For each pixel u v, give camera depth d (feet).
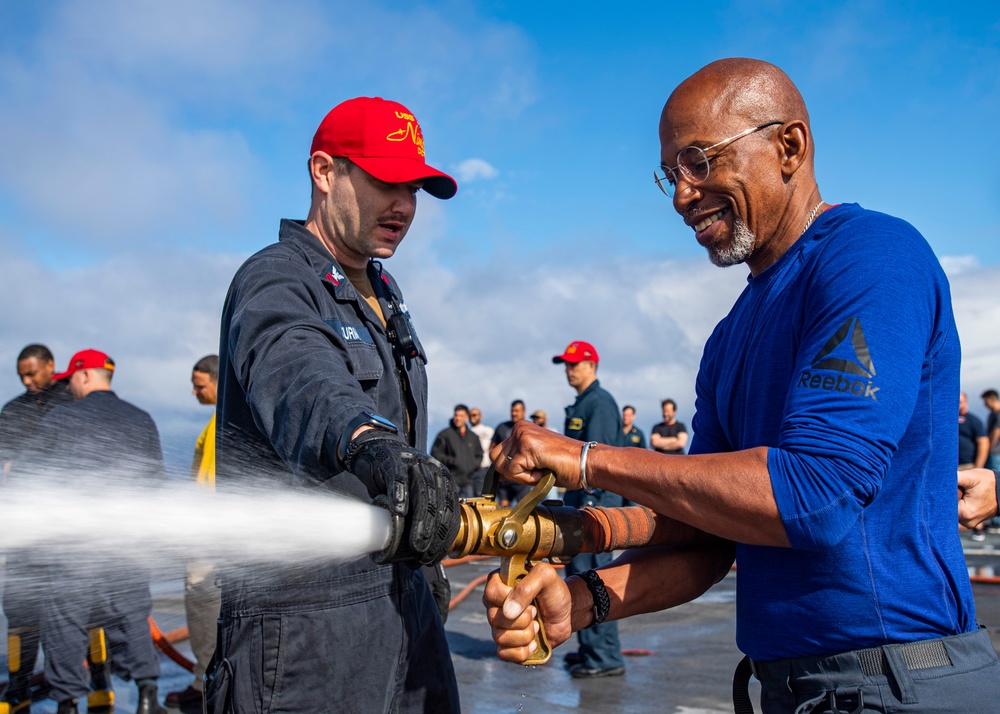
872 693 5.53
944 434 5.75
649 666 20.12
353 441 4.84
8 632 13.34
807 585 5.77
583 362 20.51
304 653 6.33
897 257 5.49
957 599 5.74
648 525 6.46
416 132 7.50
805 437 5.04
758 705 16.83
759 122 6.00
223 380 6.78
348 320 7.05
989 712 5.49
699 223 6.31
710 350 7.11
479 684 18.63
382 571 6.81
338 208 7.30
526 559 5.67
